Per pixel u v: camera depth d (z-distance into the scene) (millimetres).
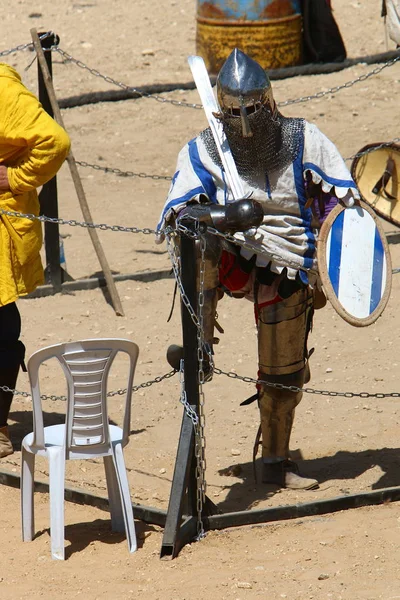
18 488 17906
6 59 50000
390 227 31656
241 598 13898
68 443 15430
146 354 24234
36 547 15750
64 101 44281
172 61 49562
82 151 39500
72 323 26062
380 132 39594
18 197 18391
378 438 19734
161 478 18297
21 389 22547
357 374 22688
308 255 16609
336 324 25562
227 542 15602
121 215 33344
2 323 19109
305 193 16453
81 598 14148
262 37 44906
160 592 14172
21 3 59219
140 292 27844
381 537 15523
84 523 16578
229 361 23719
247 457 19250
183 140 40406
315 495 17438
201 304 15453
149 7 57938
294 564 14844
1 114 17828
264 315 16906
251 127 15688
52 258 27797
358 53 48719
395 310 26078
